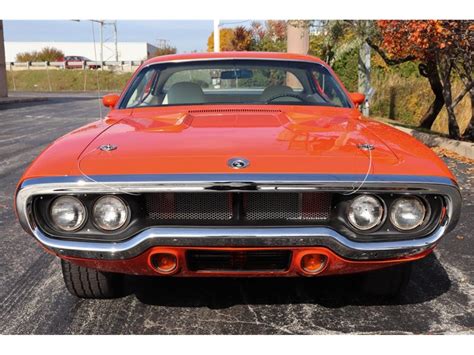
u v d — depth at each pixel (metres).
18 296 2.81
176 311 2.61
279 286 2.88
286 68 3.62
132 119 2.97
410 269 2.54
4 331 2.42
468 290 2.87
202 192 2.01
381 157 2.18
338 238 2.04
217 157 2.11
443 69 7.97
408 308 2.64
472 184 5.45
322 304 2.67
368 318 2.53
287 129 2.58
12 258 3.42
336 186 1.99
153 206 2.11
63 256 2.14
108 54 44.34
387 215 2.10
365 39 8.84
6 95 25.25
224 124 2.70
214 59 3.66
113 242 2.08
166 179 1.99
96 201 2.07
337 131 2.57
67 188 2.02
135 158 2.14
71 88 41.47
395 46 7.67
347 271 2.21
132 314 2.58
